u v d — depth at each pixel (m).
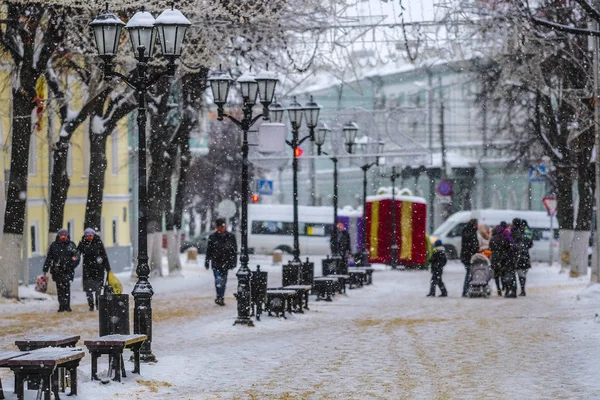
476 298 63.22
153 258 81.56
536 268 105.25
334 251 76.38
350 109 80.88
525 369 29.30
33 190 79.56
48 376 21.81
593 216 79.19
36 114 64.12
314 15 55.66
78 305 55.66
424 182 167.62
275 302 47.03
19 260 56.34
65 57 60.06
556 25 41.09
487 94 84.88
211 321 46.16
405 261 112.69
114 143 98.75
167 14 32.25
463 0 51.59
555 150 81.88
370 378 27.77
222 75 43.94
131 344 26.41
